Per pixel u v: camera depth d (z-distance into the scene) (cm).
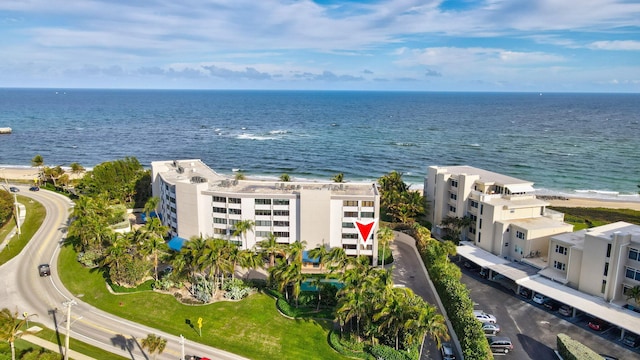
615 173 19600
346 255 8550
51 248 9838
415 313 6062
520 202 9612
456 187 10625
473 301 7844
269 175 19325
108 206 11356
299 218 9431
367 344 6656
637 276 6912
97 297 7925
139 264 8225
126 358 6188
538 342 6619
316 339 6825
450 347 6519
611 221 12838
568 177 19025
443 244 9131
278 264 7762
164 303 7700
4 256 9444
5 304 7581
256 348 6569
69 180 15212
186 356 6281
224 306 7631
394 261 9644
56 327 6931
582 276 7531
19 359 5888
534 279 8038
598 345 6494
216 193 9519
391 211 11538
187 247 7994
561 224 9162
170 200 10212
